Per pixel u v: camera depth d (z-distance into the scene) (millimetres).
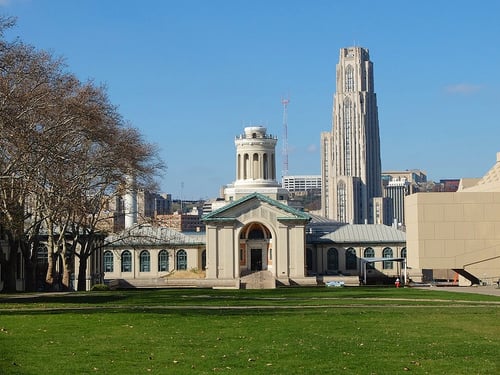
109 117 89875
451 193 89062
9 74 71875
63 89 81375
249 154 163750
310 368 31297
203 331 42750
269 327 44906
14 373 29594
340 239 150625
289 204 165000
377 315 52906
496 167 102250
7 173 70750
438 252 88938
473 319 49938
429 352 35469
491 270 88688
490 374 30531
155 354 34469
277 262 136000
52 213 83375
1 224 86750
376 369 31266
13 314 52688
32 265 88938
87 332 41781
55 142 73875
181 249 146750
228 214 137750
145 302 68062
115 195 96938
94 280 131125
